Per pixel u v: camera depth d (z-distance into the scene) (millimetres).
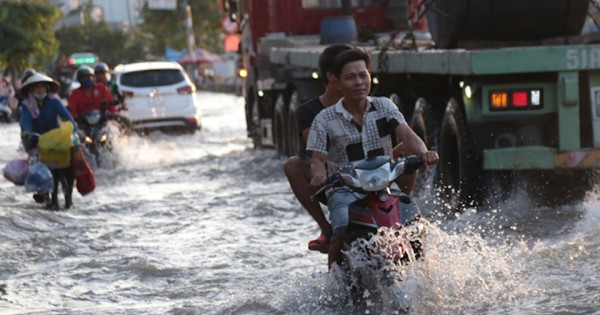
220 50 199500
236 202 25797
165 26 190250
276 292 14281
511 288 13648
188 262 17641
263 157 39094
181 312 13523
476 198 20844
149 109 54812
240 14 46500
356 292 13320
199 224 22391
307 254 17812
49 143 26078
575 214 19734
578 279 14016
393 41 25875
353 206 12641
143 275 16688
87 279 16547
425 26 36594
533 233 18031
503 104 19953
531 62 19391
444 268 13977
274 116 39156
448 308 12773
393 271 12789
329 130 13047
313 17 39750
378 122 13086
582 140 20062
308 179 13891
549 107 19938
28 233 22078
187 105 55469
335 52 13414
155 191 29938
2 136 60906
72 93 37719
